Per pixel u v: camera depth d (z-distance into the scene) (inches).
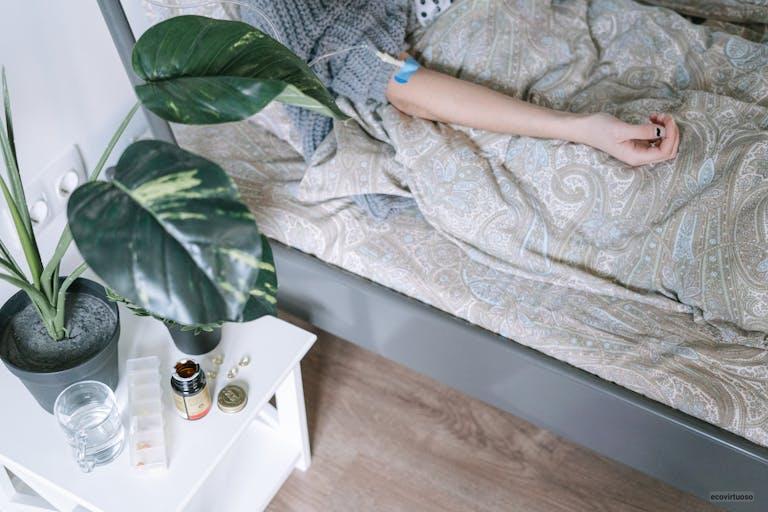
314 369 61.8
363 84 52.2
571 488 55.4
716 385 42.6
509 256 48.7
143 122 60.9
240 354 44.9
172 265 25.9
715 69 53.5
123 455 40.6
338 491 55.2
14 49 48.1
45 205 54.1
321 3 51.2
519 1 54.3
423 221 51.9
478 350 47.9
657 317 46.3
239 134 57.1
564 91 52.9
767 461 40.9
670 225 46.3
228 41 32.9
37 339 40.4
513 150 50.0
